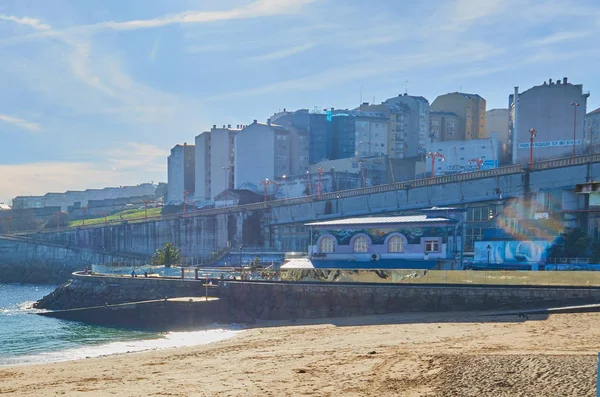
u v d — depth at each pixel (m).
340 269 76.12
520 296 63.47
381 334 52.34
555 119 177.50
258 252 138.00
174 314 79.69
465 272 67.94
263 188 197.12
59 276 193.00
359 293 72.31
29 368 42.59
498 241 95.00
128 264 163.38
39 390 32.34
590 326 47.66
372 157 197.88
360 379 30.09
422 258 81.81
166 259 126.06
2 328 81.69
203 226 166.75
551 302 61.78
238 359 40.75
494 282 66.25
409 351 38.91
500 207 113.62
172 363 40.88
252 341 55.50
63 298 111.00
